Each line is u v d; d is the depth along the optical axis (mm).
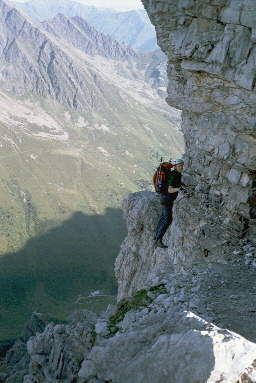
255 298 13125
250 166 17406
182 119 22703
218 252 17734
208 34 18203
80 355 16766
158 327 10312
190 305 12547
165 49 20547
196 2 18062
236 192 18422
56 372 17438
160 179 16594
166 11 19312
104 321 12758
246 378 7969
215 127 19219
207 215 20000
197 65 18750
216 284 14125
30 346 21125
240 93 17109
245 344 8203
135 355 10219
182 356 8570
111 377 10359
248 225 18047
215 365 7910
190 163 22125
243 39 16672
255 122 16703
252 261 16141
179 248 21938
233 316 12023
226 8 17156
